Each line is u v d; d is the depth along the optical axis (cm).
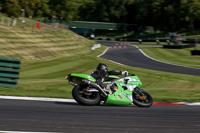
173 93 2389
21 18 9981
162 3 17775
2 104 1379
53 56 6044
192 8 16488
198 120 1293
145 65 5522
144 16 19600
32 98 1614
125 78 1589
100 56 6869
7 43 5784
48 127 1014
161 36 18175
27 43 6391
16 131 941
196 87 2889
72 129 1007
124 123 1145
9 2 8994
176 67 5312
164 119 1271
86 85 1462
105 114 1291
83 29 19988
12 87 2020
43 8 13388
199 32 16862
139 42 13888
